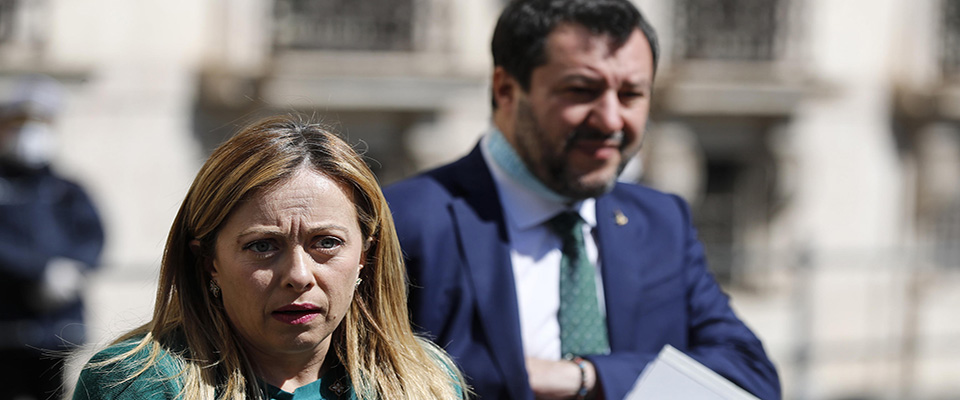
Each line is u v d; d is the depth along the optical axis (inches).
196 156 1019.3
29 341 604.4
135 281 853.8
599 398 271.3
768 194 1146.0
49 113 646.5
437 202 278.8
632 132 275.1
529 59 272.7
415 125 1056.8
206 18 1013.8
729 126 1135.0
